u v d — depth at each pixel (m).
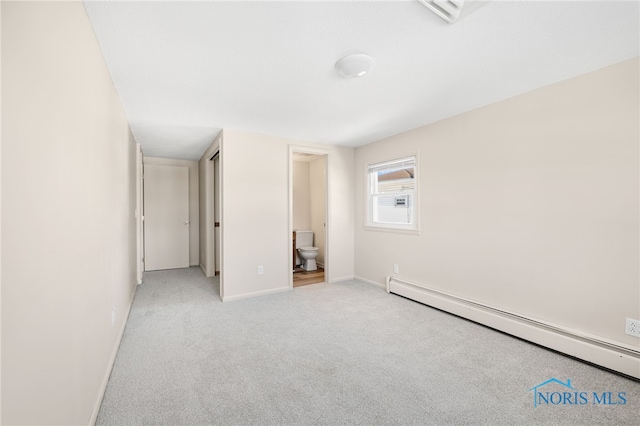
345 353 2.11
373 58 1.81
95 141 1.53
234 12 1.37
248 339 2.34
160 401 1.56
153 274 4.74
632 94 1.83
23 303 0.77
